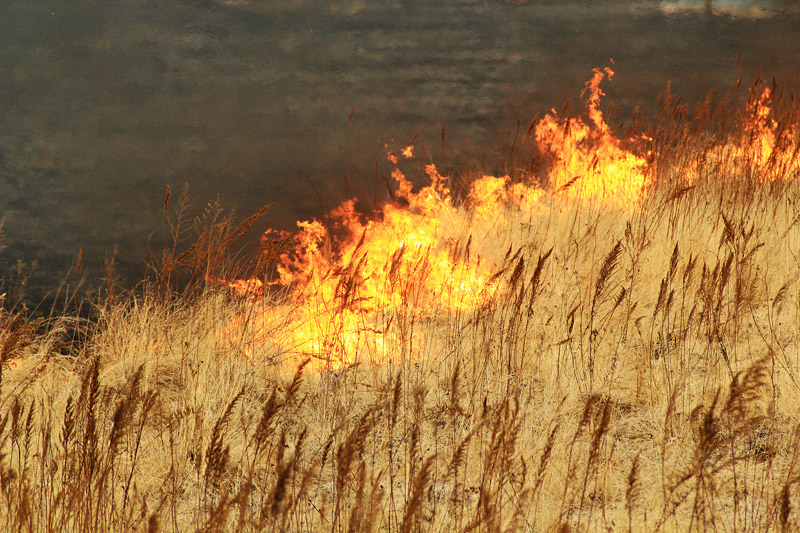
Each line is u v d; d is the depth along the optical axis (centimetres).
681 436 1830
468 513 1627
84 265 3678
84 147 5653
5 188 4878
